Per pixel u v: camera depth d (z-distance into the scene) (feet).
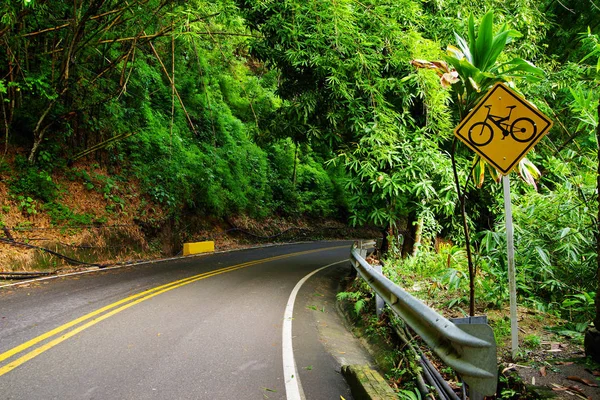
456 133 10.68
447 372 11.62
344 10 25.72
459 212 33.09
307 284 30.40
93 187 39.86
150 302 20.51
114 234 38.55
